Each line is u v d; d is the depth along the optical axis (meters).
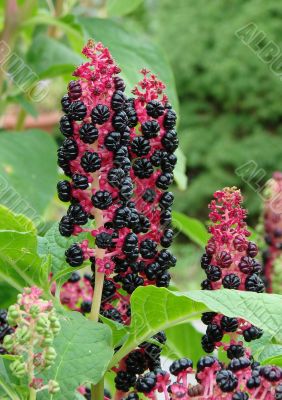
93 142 0.51
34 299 0.48
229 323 0.53
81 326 0.53
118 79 0.51
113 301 0.57
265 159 3.34
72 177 0.53
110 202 0.52
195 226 0.82
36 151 0.88
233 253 0.54
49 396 0.51
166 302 0.52
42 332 0.48
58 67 0.90
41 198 0.87
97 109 0.51
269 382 0.48
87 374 0.52
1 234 0.54
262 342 0.59
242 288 0.54
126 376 0.56
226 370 0.48
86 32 0.81
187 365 0.50
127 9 0.96
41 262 0.56
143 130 0.53
